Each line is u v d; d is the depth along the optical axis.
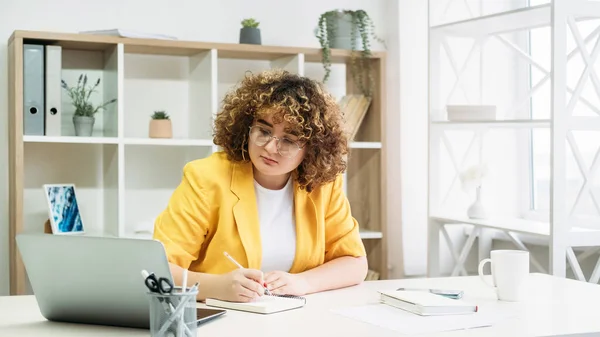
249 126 2.01
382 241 3.65
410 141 3.83
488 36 3.48
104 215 3.45
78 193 3.42
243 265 1.99
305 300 1.80
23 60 3.05
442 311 1.65
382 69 3.64
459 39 3.82
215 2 3.64
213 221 2.01
